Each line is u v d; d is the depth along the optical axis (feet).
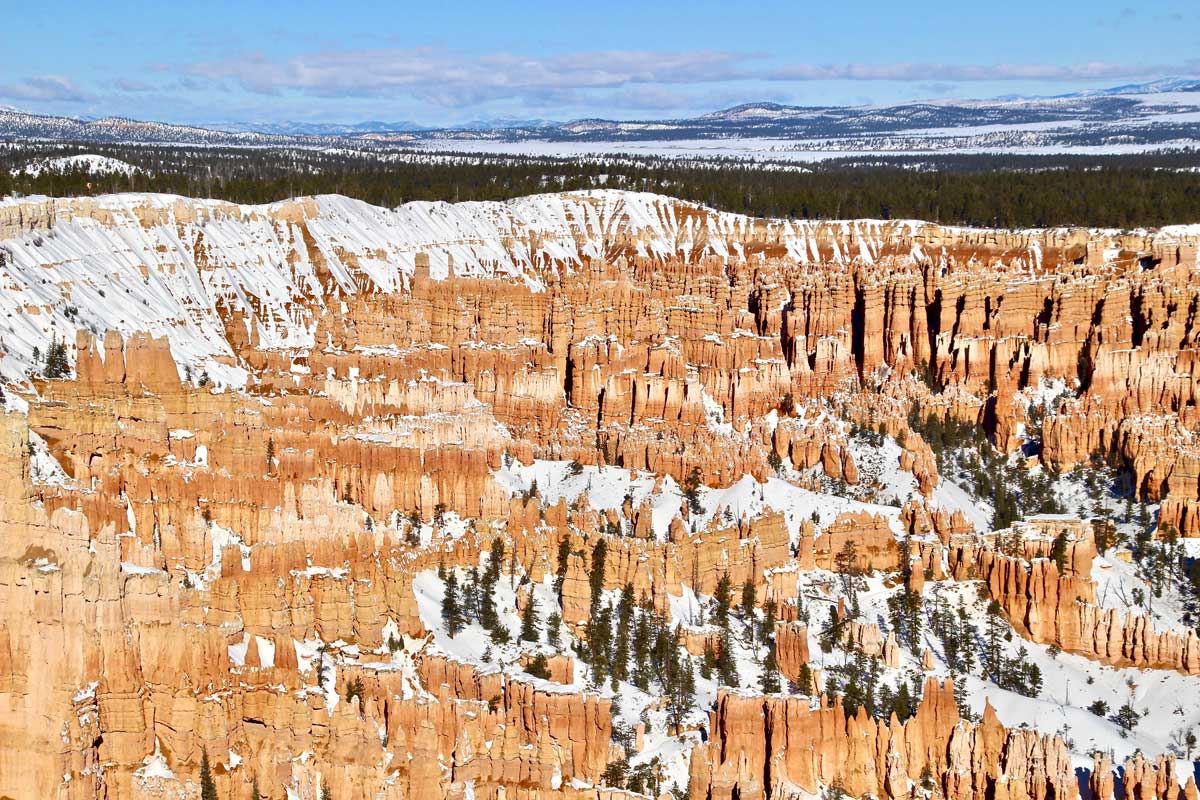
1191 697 634.43
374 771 495.41
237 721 499.10
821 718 543.39
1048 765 542.98
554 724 522.06
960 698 607.37
